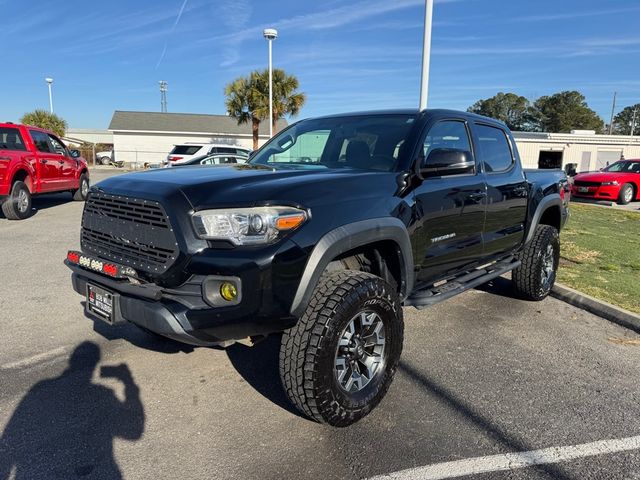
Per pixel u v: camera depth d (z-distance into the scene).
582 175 17.23
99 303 2.96
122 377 3.46
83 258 3.07
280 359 2.70
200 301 2.52
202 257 2.49
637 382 3.52
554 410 3.11
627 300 5.20
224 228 2.48
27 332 4.24
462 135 4.10
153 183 2.81
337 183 2.88
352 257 3.21
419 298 3.52
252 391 3.29
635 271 6.56
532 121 93.94
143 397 3.19
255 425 2.89
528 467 2.54
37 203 13.64
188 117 50.00
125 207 2.85
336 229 2.67
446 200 3.61
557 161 36.94
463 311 5.01
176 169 3.42
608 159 37.66
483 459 2.60
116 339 4.12
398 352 3.10
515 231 4.73
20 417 2.93
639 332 4.51
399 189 3.21
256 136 28.14
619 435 2.84
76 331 4.28
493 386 3.42
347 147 3.77
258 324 2.47
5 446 2.64
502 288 5.88
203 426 2.88
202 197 2.58
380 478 2.44
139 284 2.71
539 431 2.87
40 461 2.53
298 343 2.61
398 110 4.02
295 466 2.53
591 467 2.55
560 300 5.46
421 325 4.58
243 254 2.44
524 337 4.33
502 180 4.42
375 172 3.24
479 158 4.23
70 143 51.50
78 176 13.46
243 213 2.47
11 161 10.10
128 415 2.98
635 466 2.56
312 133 4.12
